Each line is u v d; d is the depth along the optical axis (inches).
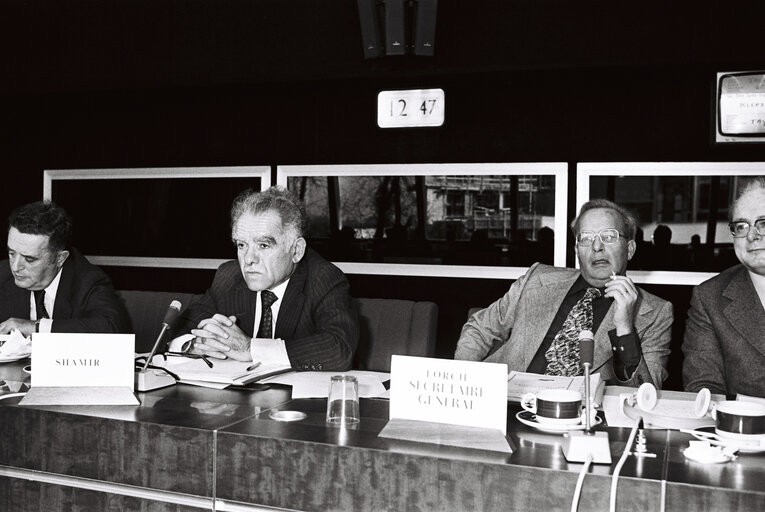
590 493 43.6
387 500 47.6
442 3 124.0
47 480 56.6
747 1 113.3
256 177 149.9
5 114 165.5
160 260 157.2
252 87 140.9
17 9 145.0
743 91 120.6
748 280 80.6
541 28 121.0
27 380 69.4
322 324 84.0
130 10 139.1
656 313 83.0
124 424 54.2
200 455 52.1
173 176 154.9
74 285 92.4
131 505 54.2
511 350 89.6
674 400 63.7
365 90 142.2
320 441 49.5
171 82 138.3
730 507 41.2
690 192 128.1
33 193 165.8
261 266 82.6
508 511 45.2
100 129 159.9
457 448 48.6
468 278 139.6
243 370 72.3
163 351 86.4
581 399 55.5
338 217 145.9
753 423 49.7
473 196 138.3
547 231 134.7
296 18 131.1
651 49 117.3
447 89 137.9
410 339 97.8
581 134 132.5
